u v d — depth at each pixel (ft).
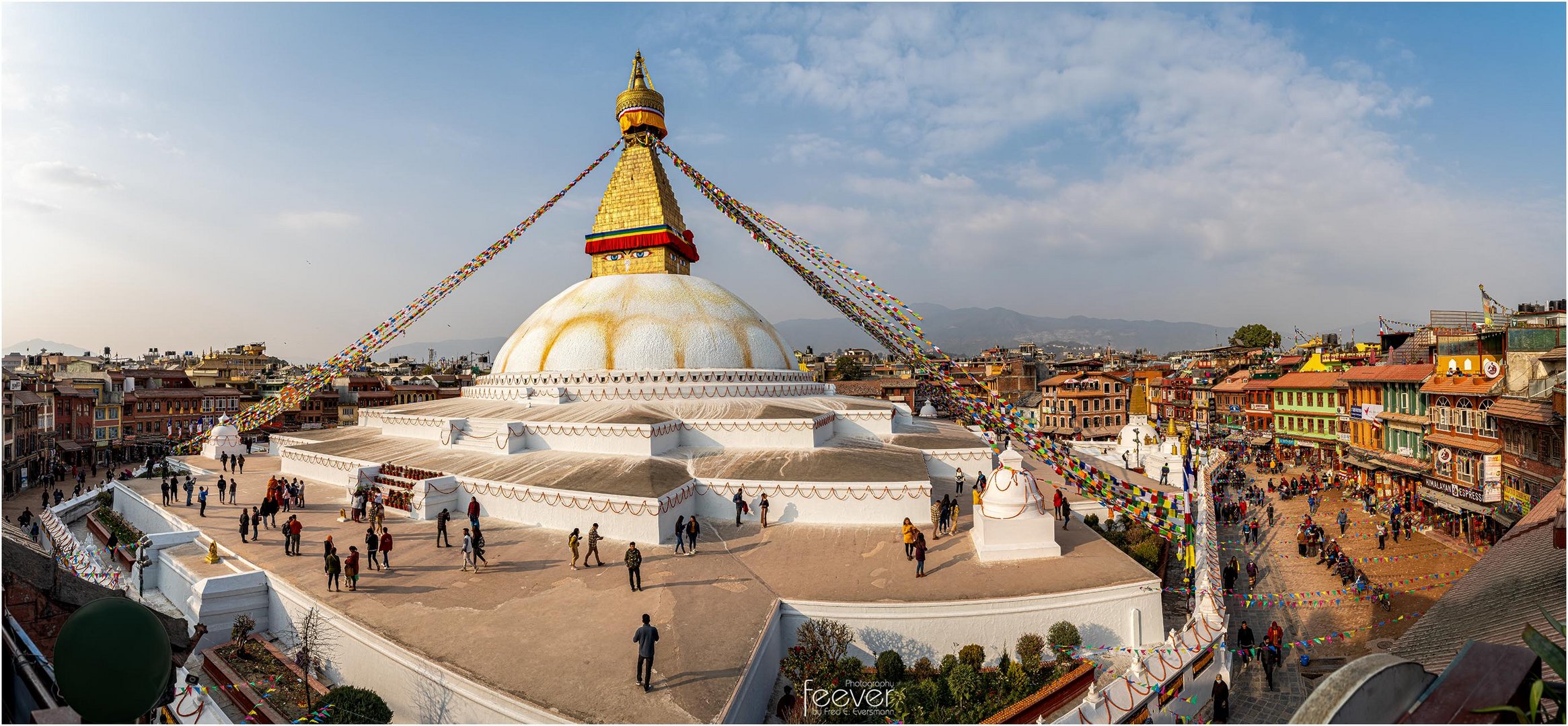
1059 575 74.84
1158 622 71.82
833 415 128.98
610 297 141.59
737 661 56.80
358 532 91.35
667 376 130.21
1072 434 277.85
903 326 99.50
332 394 293.84
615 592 70.33
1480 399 121.08
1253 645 81.05
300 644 69.56
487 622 63.52
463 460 110.32
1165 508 86.53
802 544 84.64
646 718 49.26
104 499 134.82
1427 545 117.08
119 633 23.88
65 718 22.98
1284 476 190.39
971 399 94.63
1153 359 443.73
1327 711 17.19
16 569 38.55
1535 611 38.65
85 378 241.35
